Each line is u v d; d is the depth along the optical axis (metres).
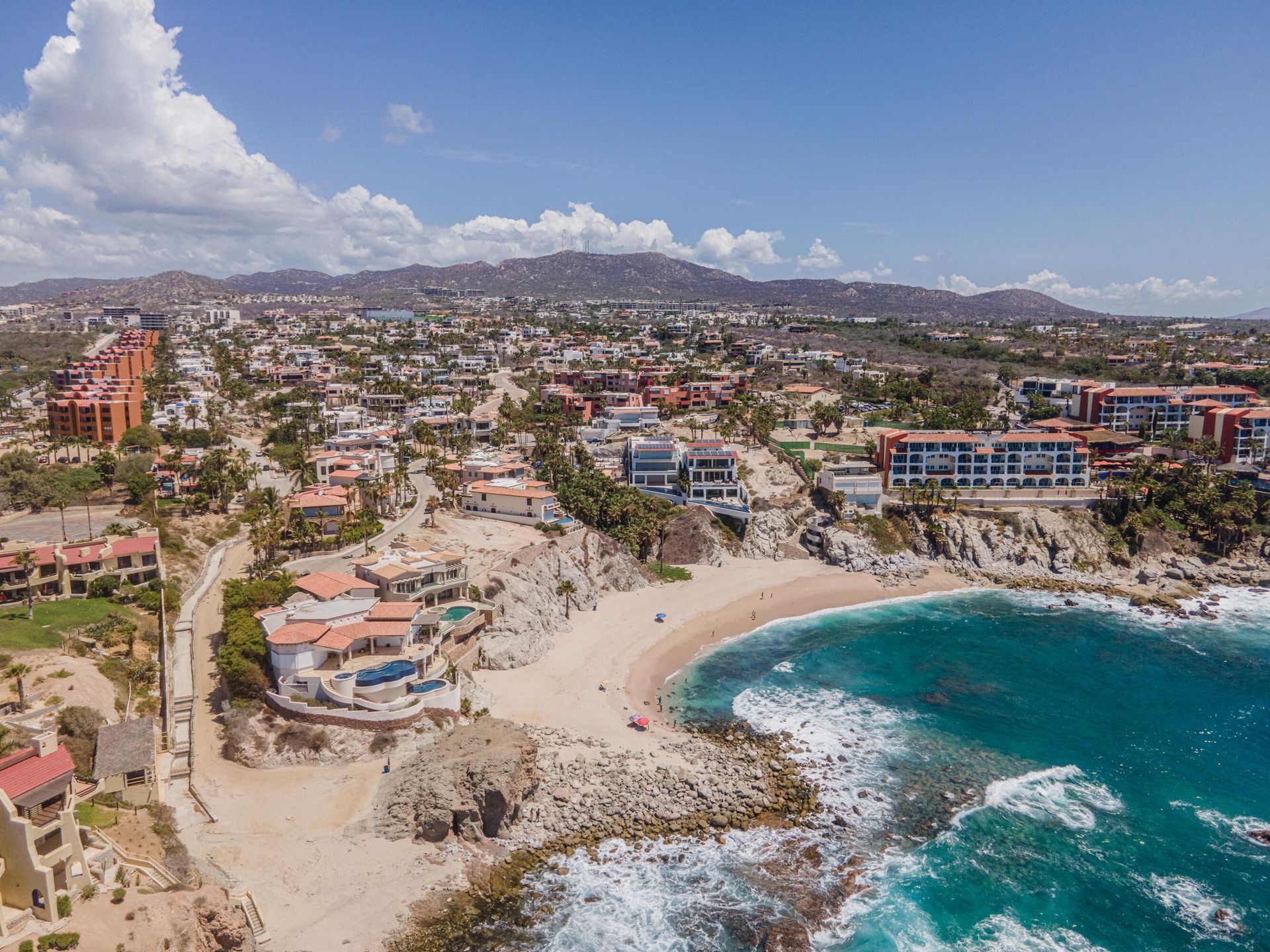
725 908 65.31
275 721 80.25
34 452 168.12
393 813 71.12
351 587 99.38
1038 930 63.78
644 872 69.19
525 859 70.19
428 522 142.25
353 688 81.38
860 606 137.62
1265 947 62.34
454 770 74.00
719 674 108.25
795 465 184.75
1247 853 73.06
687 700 100.19
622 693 100.56
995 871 70.19
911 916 64.94
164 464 153.25
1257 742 92.44
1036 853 72.56
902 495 167.38
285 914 60.66
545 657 108.31
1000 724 95.81
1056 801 80.31
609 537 144.12
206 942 54.19
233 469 152.25
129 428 190.25
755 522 160.50
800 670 110.31
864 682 106.81
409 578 100.62
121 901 51.66
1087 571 153.25
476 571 115.62
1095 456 191.25
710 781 80.81
